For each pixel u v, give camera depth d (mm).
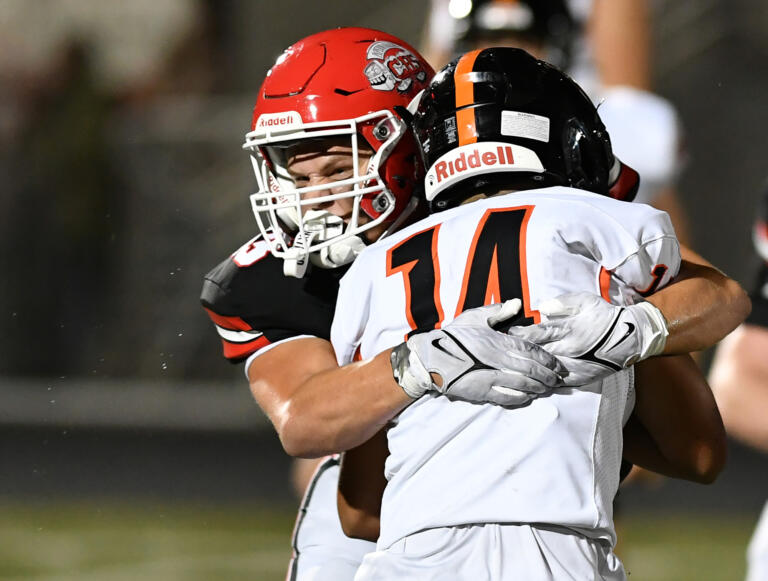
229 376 35344
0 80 37344
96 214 36188
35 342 35625
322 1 41438
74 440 30844
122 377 35406
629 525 23219
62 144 36344
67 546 21469
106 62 40781
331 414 6879
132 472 27984
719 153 35219
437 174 7230
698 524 23344
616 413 6863
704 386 7555
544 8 12188
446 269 6910
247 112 38562
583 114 7344
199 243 36438
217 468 28359
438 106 7250
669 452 7609
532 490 6438
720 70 36094
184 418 32750
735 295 7188
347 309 7246
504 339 6414
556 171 7195
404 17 39656
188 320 35719
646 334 6562
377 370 6742
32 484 26969
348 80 8133
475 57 7297
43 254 35938
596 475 6586
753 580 10625
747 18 36188
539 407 6566
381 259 7176
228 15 42156
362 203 8219
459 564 6422
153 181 36938
